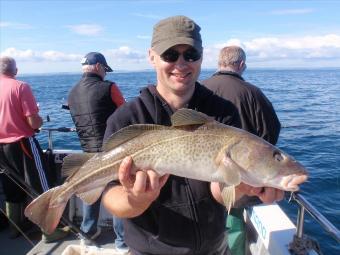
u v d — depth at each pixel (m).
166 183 0.91
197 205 0.91
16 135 1.92
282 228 1.34
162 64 0.91
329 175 3.20
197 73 0.93
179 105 0.95
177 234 0.92
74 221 2.05
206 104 0.97
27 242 1.94
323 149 4.29
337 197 2.70
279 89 15.48
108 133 0.94
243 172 0.84
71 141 4.54
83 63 1.86
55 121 5.79
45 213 0.93
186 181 0.90
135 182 0.80
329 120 6.56
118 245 1.70
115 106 1.85
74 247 1.56
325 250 2.03
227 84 1.61
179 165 0.83
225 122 0.95
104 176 0.89
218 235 0.96
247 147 0.84
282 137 5.00
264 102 1.62
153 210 0.92
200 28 0.94
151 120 0.93
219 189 0.88
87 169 0.92
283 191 0.88
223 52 1.70
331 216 2.39
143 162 0.84
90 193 0.91
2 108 1.89
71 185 0.93
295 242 1.19
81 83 1.86
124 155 0.87
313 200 2.66
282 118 6.86
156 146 0.85
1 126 1.91
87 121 1.84
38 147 2.00
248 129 1.60
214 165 0.83
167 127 0.86
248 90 1.61
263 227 1.38
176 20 0.90
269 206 1.51
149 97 0.95
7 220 2.09
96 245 1.70
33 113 1.94
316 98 11.16
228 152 0.83
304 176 0.83
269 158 0.84
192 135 0.84
